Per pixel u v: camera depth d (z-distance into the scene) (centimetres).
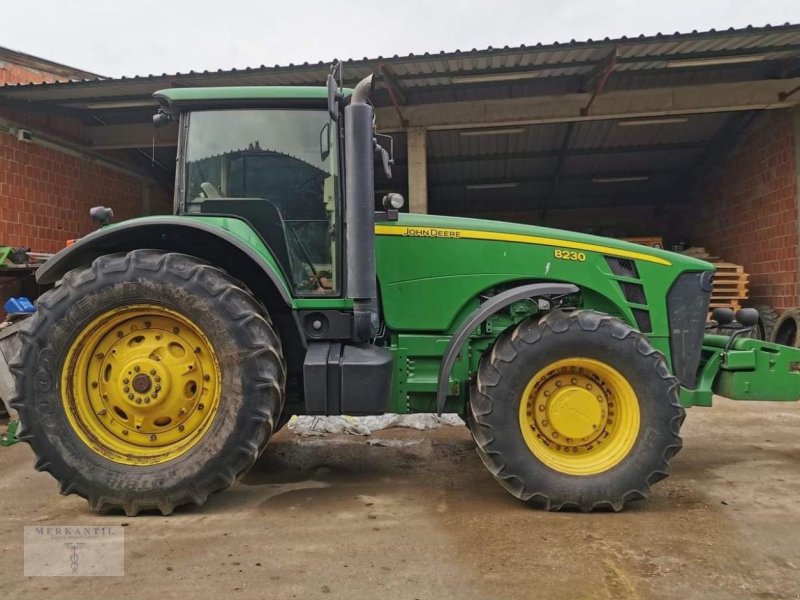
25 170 842
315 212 339
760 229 949
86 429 304
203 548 269
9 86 756
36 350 298
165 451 306
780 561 255
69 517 306
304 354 335
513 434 314
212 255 331
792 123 855
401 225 357
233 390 296
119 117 920
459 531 289
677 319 368
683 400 367
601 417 324
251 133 343
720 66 782
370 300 308
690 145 1047
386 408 320
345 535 284
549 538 279
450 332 359
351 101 308
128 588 234
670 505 325
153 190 1157
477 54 709
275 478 379
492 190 1238
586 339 316
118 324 310
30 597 228
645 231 1327
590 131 992
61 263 320
